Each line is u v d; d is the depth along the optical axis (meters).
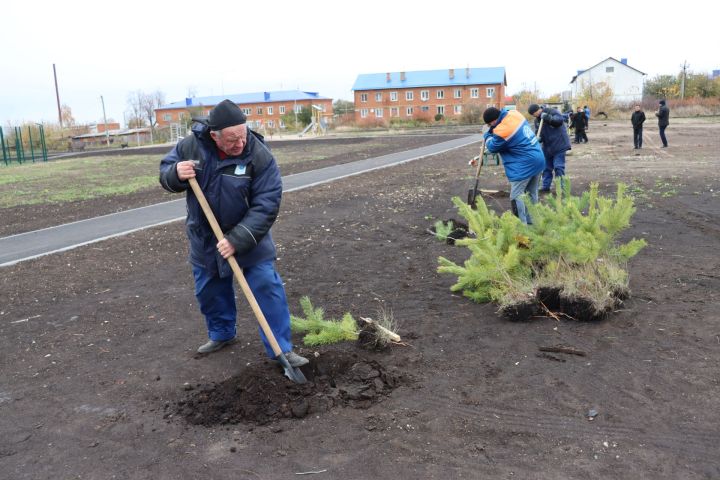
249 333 5.14
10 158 42.81
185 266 7.65
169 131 75.56
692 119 47.66
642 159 18.28
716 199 10.35
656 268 6.30
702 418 3.40
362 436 3.44
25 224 12.37
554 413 3.56
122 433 3.62
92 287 6.91
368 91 96.69
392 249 8.02
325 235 9.16
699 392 3.68
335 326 4.76
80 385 4.30
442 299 5.77
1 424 3.80
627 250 5.58
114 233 10.37
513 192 8.24
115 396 4.11
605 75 87.44
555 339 4.61
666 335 4.54
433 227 9.22
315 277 6.81
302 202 12.73
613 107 58.94
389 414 3.66
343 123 75.50
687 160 17.33
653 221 8.79
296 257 7.81
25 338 5.34
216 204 4.16
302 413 3.69
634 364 4.11
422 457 3.20
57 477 3.20
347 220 10.35
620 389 3.79
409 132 54.91
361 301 5.86
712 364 4.03
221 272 4.25
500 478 2.98
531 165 8.02
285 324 4.32
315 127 62.12
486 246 5.31
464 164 20.09
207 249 4.33
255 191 4.13
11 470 3.28
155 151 45.06
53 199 16.78
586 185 12.83
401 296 5.95
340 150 32.12
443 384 4.00
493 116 7.99
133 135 75.19
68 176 24.77
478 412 3.62
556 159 11.94
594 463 3.06
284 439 3.45
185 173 3.99
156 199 15.34
